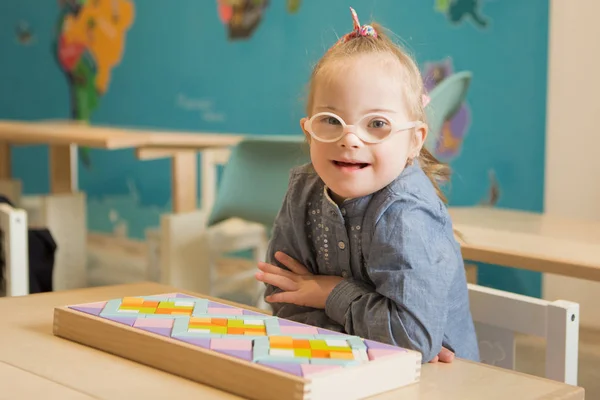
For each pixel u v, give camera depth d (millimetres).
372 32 983
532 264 1364
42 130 2598
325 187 1015
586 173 2697
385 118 910
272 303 1085
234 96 3812
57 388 734
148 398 710
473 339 1046
